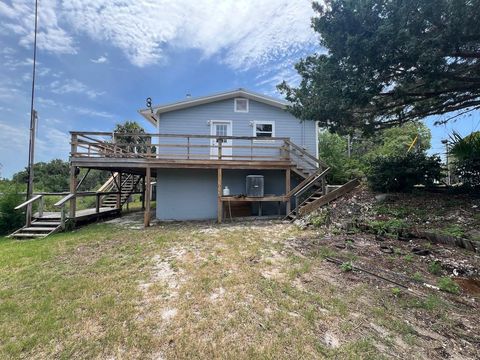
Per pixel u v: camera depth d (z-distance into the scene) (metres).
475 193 6.61
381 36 4.59
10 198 8.80
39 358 2.46
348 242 5.44
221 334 2.72
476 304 3.08
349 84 5.26
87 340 2.68
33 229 8.04
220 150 9.22
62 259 5.28
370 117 7.02
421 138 20.00
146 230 7.98
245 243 6.07
